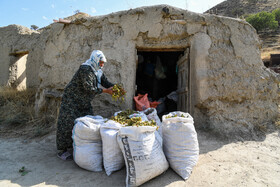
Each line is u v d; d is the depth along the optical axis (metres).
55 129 4.23
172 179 2.30
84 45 4.40
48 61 4.86
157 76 6.64
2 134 4.20
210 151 3.11
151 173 2.18
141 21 4.06
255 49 4.36
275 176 2.42
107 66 4.13
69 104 2.89
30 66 8.18
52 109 4.72
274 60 15.68
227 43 4.16
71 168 2.62
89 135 2.56
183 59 4.38
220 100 4.03
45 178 2.34
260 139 3.70
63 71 4.54
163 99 5.45
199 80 3.94
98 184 2.21
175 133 2.46
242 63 4.17
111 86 3.35
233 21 4.22
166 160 2.40
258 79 4.27
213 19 4.09
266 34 35.16
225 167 2.61
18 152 3.20
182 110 4.53
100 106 4.13
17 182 2.23
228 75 4.03
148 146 2.21
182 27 4.05
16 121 4.75
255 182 2.27
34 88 7.78
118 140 2.31
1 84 8.80
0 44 9.06
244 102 4.19
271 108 4.45
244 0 54.44
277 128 4.15
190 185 2.19
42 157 3.00
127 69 4.05
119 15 4.16
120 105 4.02
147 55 6.69
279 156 3.03
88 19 4.39
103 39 4.21
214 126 3.85
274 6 45.69
